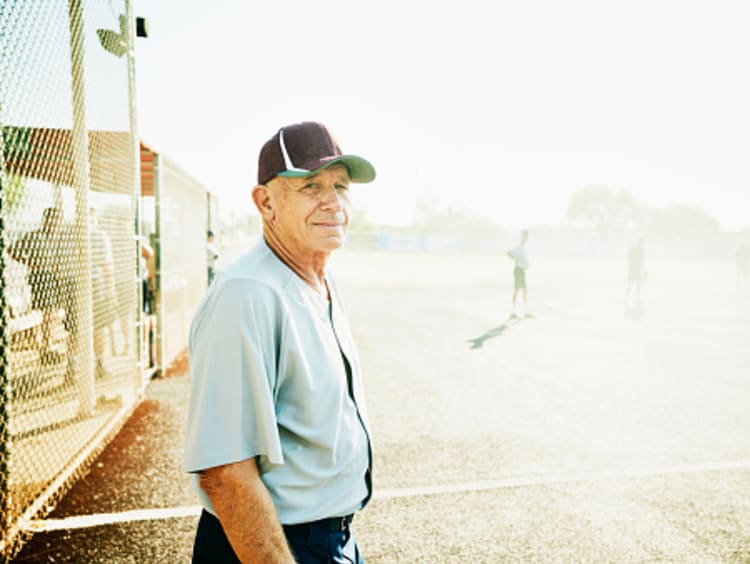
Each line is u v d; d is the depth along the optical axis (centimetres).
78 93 348
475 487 338
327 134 133
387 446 408
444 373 645
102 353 432
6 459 255
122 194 461
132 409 471
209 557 122
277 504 118
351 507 131
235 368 106
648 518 300
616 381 608
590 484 342
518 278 1157
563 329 982
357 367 139
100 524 283
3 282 250
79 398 376
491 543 274
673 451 400
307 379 117
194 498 313
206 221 1022
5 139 254
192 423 108
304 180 128
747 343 845
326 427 121
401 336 902
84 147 360
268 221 133
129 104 457
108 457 370
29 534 270
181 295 748
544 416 483
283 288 118
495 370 662
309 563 123
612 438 427
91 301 387
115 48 416
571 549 269
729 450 401
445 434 436
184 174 716
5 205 247
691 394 556
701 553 266
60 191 335
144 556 255
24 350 321
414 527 289
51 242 326
